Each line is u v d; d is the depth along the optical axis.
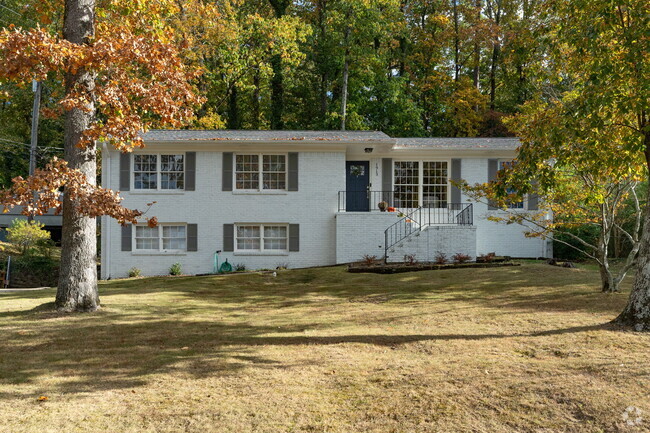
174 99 10.91
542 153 9.50
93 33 10.61
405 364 6.78
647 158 9.20
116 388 6.01
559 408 5.21
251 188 20.30
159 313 10.79
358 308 11.37
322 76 35.00
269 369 6.70
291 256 20.16
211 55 29.73
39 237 24.91
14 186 9.32
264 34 30.30
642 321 8.22
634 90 8.85
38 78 9.22
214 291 14.45
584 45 9.09
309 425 4.94
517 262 18.36
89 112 10.38
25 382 6.23
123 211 9.77
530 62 11.94
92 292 10.80
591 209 12.73
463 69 39.03
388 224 19.62
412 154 20.92
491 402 5.39
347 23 30.62
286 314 10.83
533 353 7.13
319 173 20.22
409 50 37.22
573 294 11.94
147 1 11.77
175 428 4.89
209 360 7.15
